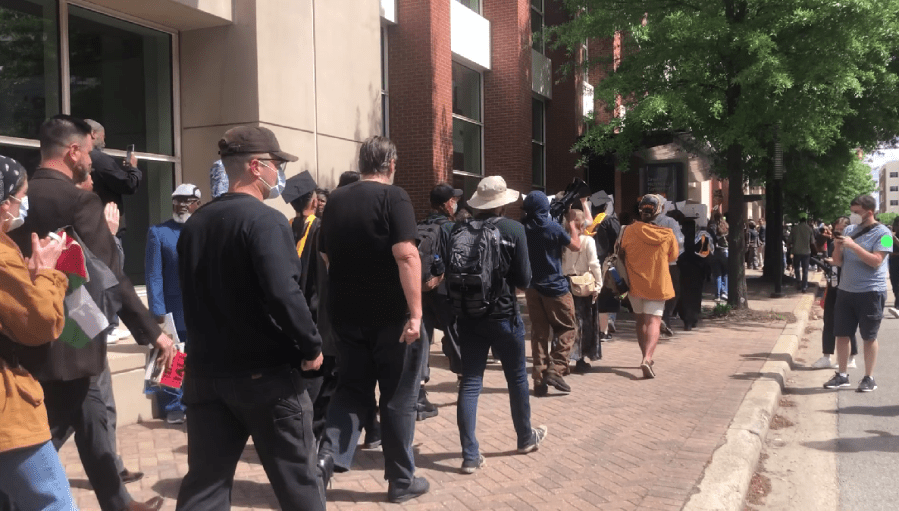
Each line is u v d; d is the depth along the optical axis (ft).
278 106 28.02
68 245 9.39
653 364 28.32
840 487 16.17
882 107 52.11
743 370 27.09
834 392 25.38
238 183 9.80
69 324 9.61
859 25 37.37
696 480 15.05
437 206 20.35
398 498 13.78
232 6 27.12
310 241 16.39
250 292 9.23
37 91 23.54
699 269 37.88
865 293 24.73
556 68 66.95
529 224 22.68
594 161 67.62
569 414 20.68
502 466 16.01
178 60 27.99
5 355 8.07
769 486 16.34
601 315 33.91
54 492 8.35
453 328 21.62
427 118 45.65
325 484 12.85
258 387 9.28
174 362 12.98
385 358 13.41
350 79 32.24
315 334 9.34
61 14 24.06
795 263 62.23
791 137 40.04
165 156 27.53
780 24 38.58
